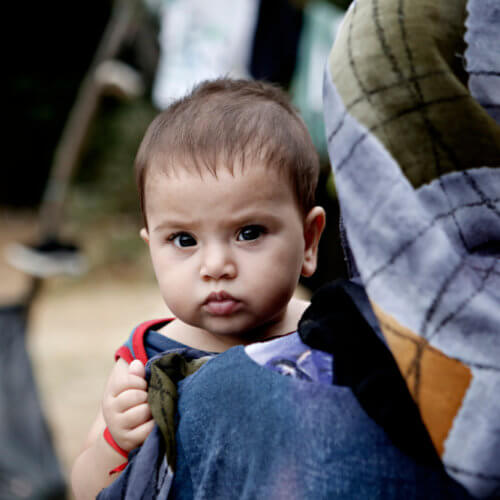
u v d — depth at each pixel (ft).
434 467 2.60
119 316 29.43
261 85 4.71
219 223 3.61
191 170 3.63
